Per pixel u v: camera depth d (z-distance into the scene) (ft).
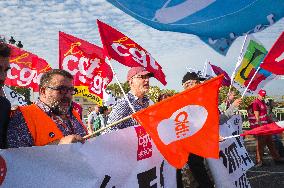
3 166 5.98
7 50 6.95
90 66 16.63
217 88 8.54
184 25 8.34
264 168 26.25
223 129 13.94
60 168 6.77
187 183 15.75
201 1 8.18
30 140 7.32
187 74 14.53
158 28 8.32
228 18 8.32
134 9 8.20
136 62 13.57
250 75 20.56
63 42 16.14
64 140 7.21
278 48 12.86
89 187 7.34
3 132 7.06
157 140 8.16
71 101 8.50
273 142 28.37
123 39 13.28
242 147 15.37
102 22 12.73
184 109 8.42
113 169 8.03
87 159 7.32
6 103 7.23
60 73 8.00
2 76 7.04
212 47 8.50
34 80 18.39
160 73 14.76
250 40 20.43
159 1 8.18
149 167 9.30
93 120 36.94
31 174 6.31
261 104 28.55
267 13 8.30
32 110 7.57
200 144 8.46
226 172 13.34
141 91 12.21
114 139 8.09
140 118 8.14
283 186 20.08
